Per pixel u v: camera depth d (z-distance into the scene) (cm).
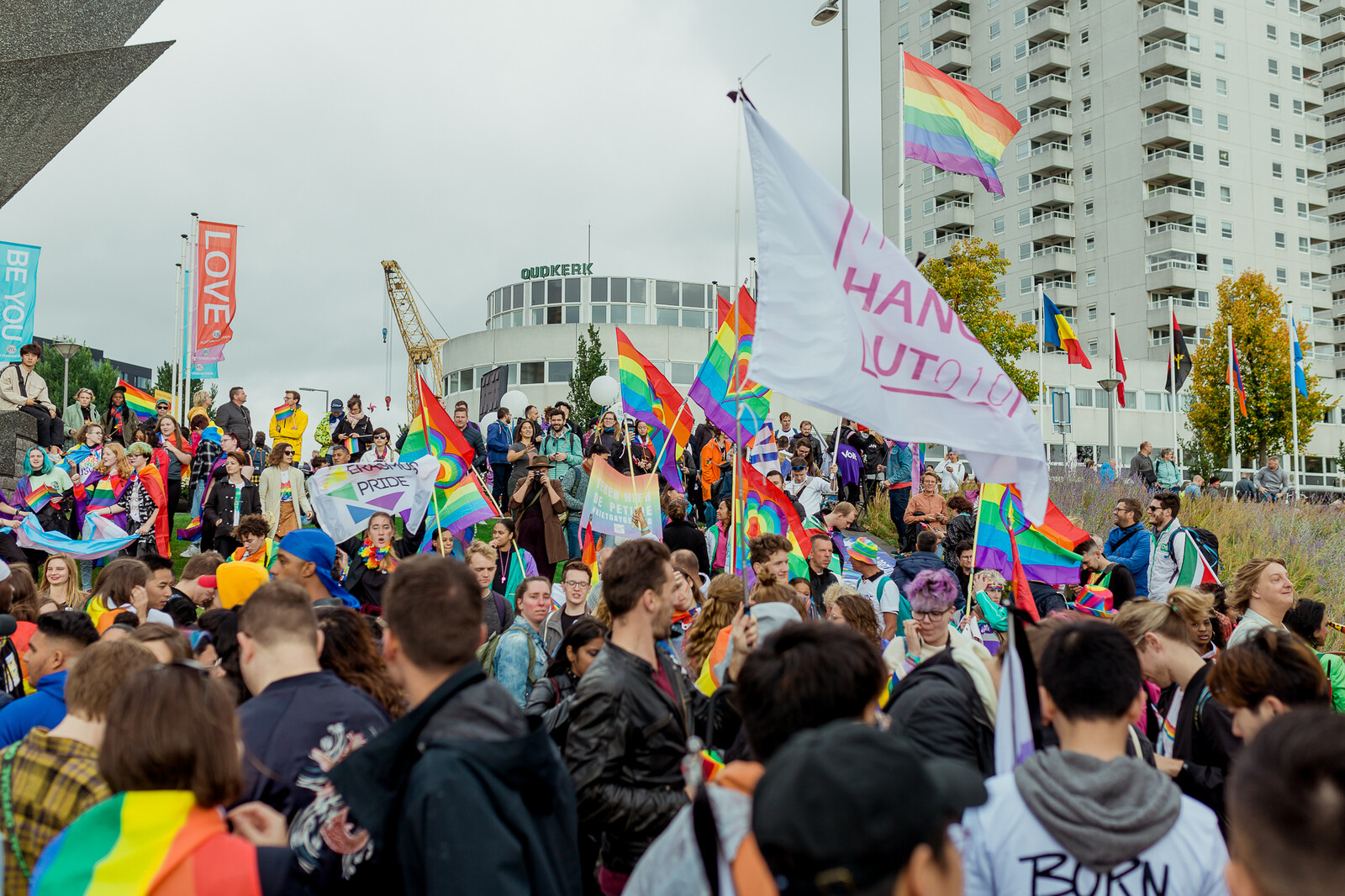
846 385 498
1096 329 7306
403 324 7675
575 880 280
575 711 358
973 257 5091
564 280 6812
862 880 143
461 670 280
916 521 1451
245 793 298
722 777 215
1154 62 7088
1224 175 7244
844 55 1720
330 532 834
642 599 381
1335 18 7819
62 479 1302
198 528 1512
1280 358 4825
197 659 480
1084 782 253
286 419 2044
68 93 667
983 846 260
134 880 230
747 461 982
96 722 320
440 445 1018
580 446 1560
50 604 691
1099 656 273
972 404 523
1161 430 6212
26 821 299
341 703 318
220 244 2586
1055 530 828
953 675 374
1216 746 394
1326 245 8044
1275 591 545
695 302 6888
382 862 263
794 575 957
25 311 1638
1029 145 7581
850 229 511
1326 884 149
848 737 157
